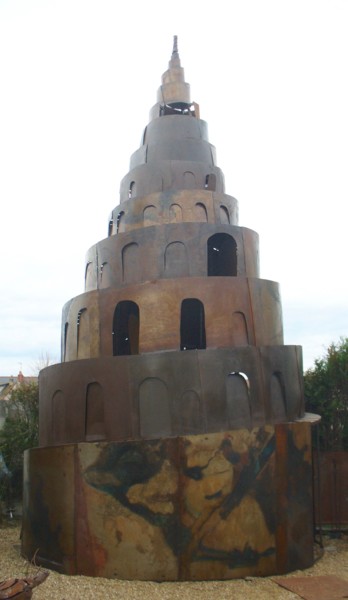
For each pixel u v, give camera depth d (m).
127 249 17.38
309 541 14.91
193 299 16.25
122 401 14.80
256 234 18.30
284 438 14.77
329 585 13.12
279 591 12.72
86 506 14.09
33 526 15.56
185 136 20.19
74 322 17.47
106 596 12.31
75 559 13.94
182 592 12.59
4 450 26.83
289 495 14.58
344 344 23.53
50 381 16.73
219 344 15.64
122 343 20.81
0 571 14.55
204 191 18.38
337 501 19.59
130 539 13.61
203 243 16.88
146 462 13.92
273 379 15.94
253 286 16.50
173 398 14.56
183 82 21.75
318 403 22.72
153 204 18.16
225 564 13.53
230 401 14.93
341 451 20.78
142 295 16.03
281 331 17.38
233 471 13.99
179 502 13.63
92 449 14.30
